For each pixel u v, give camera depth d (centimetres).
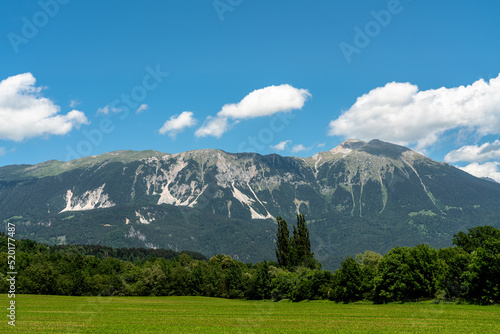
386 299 11088
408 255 10756
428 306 9625
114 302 13562
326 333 6381
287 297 14075
